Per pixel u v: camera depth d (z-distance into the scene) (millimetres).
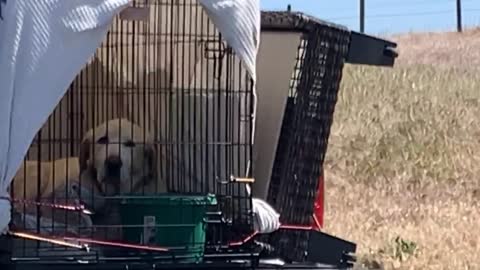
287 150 3900
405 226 7633
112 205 3449
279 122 3924
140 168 3664
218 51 3611
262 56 3930
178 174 3703
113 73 3789
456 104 12539
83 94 3736
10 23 3018
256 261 3461
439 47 24906
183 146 3693
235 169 3580
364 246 6809
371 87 13086
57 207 3256
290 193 3904
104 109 3777
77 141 3672
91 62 3744
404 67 16266
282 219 3865
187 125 3703
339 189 9055
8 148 3016
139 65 3809
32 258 3205
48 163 3545
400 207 8461
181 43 3721
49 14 3047
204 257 3406
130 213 3393
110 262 3271
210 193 3605
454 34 27438
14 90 3020
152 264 3318
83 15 3084
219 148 3602
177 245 3373
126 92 3803
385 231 7383
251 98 3496
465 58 22969
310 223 3930
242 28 3289
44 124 3326
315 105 3932
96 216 3439
